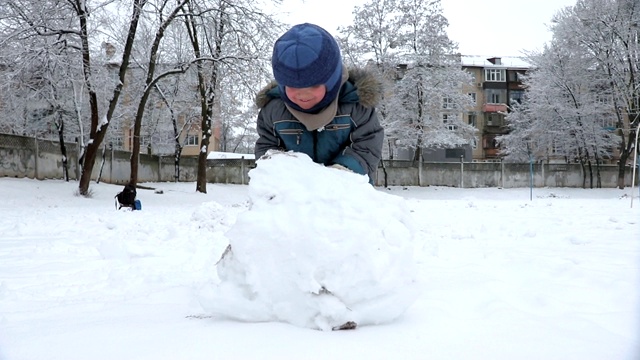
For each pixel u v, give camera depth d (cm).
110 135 2755
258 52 1898
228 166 2966
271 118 280
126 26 1858
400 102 3177
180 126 3156
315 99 244
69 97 2219
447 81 3206
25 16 1572
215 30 1984
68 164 2109
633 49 2905
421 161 3133
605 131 3266
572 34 3042
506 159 4019
